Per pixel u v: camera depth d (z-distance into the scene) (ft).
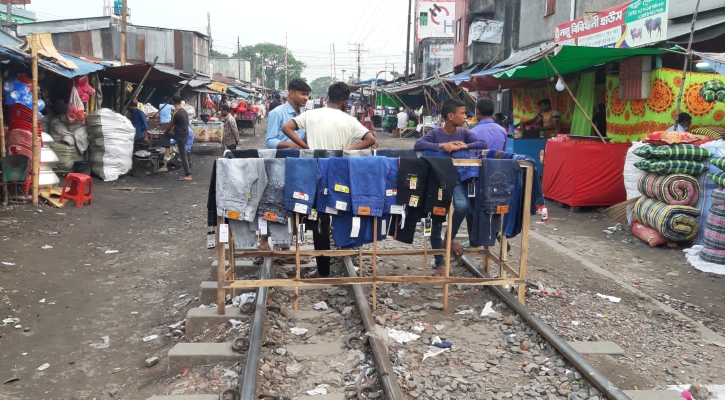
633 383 12.86
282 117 20.47
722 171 22.27
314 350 14.19
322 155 17.47
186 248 25.91
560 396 12.20
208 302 18.51
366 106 129.29
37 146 32.35
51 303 19.10
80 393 13.87
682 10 35.55
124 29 65.46
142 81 46.75
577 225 29.84
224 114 50.85
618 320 16.57
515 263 22.18
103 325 17.79
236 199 14.98
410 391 12.29
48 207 32.53
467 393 12.28
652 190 25.68
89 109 47.80
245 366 12.61
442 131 18.53
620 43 37.42
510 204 16.49
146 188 41.78
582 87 38.70
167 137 49.52
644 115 32.50
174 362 14.01
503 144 21.17
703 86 29.66
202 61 116.98
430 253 17.88
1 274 20.97
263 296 16.29
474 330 15.49
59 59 34.40
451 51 127.95
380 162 15.35
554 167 35.45
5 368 14.93
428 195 15.67
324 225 17.01
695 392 12.39
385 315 16.17
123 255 24.76
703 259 22.65
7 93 32.37
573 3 51.96
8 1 98.73
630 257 23.75
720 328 16.60
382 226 16.07
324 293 18.19
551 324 16.02
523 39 66.49
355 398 12.16
